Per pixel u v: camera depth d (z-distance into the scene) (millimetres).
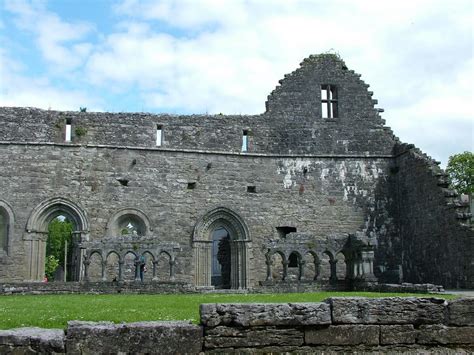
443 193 28812
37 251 30453
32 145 31172
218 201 33062
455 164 51594
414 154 32438
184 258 32156
